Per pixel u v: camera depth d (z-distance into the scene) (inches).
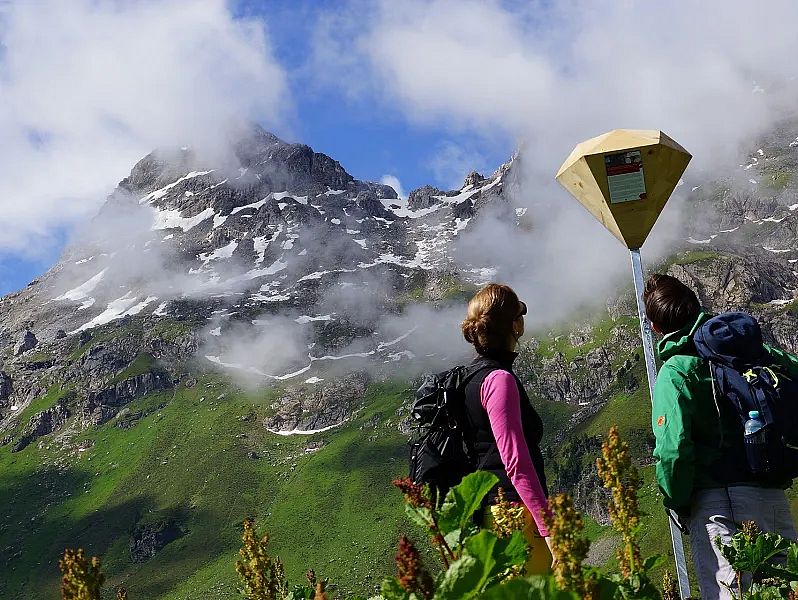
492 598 35.0
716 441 112.9
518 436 105.7
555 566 44.9
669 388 114.5
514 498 105.9
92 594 45.5
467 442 110.9
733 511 111.7
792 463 110.0
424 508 52.7
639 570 55.2
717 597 112.0
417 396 115.0
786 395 110.3
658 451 113.3
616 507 56.5
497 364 113.7
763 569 84.0
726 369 112.8
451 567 45.2
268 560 64.7
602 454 57.1
